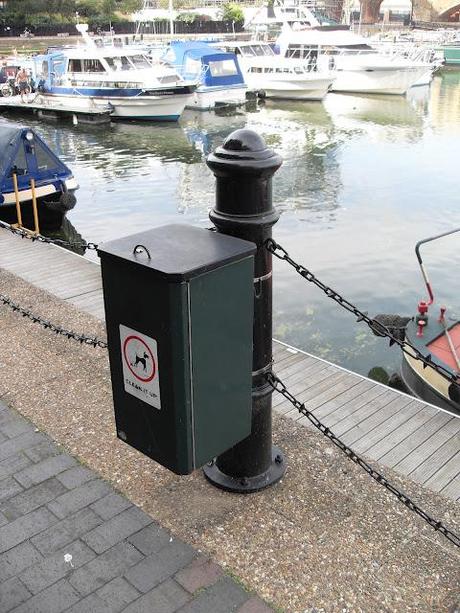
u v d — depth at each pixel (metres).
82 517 3.25
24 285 6.85
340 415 4.64
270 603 2.76
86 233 13.72
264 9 47.53
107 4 67.44
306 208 14.90
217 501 3.37
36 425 4.04
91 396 4.39
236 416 2.97
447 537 3.02
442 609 2.75
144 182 17.94
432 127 25.98
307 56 35.06
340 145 22.33
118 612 2.70
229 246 2.75
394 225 13.66
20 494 3.42
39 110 29.05
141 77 27.17
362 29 72.56
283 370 5.34
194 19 65.44
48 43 59.69
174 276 2.47
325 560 2.99
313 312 9.47
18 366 4.83
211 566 2.95
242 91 30.67
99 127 26.73
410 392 6.91
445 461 4.11
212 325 2.69
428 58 39.44
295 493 3.44
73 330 5.49
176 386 2.68
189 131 25.69
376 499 3.43
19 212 11.74
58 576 2.89
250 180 2.85
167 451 2.85
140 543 3.08
